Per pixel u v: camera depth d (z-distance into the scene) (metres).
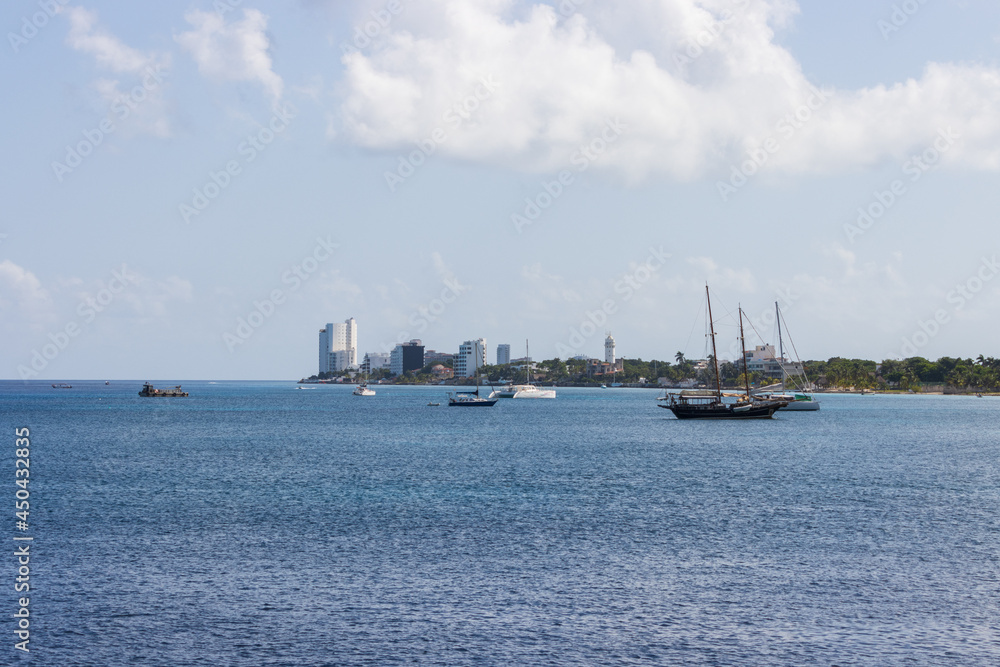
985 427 164.12
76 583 38.97
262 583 39.06
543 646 31.05
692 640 31.69
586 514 57.50
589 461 95.44
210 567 42.00
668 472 83.69
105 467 88.75
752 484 74.06
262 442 125.12
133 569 41.59
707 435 139.62
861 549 46.47
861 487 72.19
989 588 38.50
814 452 107.88
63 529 51.88
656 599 36.66
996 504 62.47
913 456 102.44
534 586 38.66
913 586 38.81
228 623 33.44
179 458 99.25
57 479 77.81
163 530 51.56
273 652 30.45
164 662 29.58
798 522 54.62
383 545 47.12
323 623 33.44
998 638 31.94
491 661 29.67
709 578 40.12
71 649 30.67
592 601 36.38
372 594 37.31
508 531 51.28
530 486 72.38
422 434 143.62
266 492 68.56
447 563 42.91
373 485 73.12
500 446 117.81
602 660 29.73
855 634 32.38
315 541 48.19
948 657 30.11
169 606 35.56
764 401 183.75
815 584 39.09
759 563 43.09
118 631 32.53
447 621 33.72
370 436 138.62
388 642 31.41
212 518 55.81
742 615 34.53
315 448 114.31
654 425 168.62
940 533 51.03
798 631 32.66
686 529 52.12
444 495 66.69
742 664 29.44
